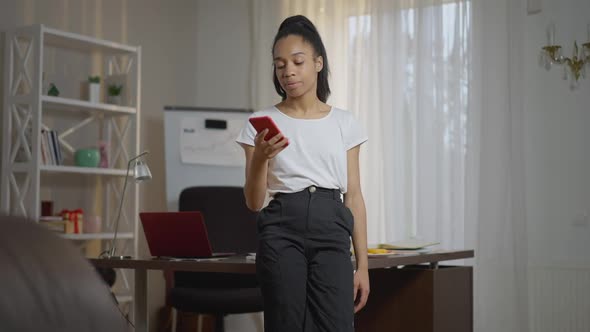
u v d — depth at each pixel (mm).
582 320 4090
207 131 4809
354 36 4820
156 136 5098
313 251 1795
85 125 4520
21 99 3936
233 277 3602
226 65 5410
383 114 4645
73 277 350
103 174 4438
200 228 2324
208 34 5480
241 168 4828
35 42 3895
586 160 4121
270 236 1797
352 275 1829
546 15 4242
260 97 5242
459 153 4406
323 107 1954
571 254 4141
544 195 4227
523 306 4176
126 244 4484
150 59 5082
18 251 335
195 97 5473
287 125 1868
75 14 4539
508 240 4234
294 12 5113
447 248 4418
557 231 4184
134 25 4961
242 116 4887
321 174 1823
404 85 4602
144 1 5047
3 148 3971
